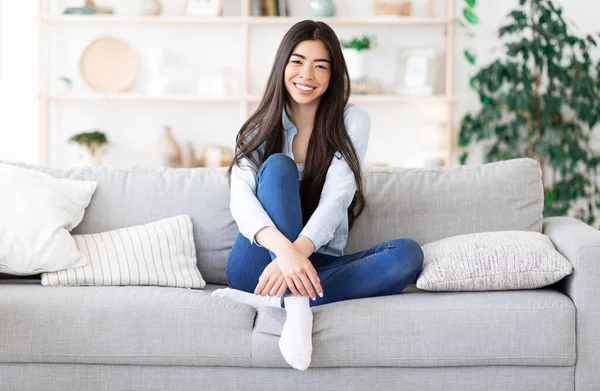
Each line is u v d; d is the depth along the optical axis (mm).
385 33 4625
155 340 1915
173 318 1922
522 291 2023
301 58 2172
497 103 4113
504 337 1912
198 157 4691
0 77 4656
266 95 2248
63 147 4727
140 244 2246
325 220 2018
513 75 4000
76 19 4457
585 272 1950
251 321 1938
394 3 4453
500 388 1938
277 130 2229
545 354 1918
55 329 1911
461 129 4312
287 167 2059
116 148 4719
